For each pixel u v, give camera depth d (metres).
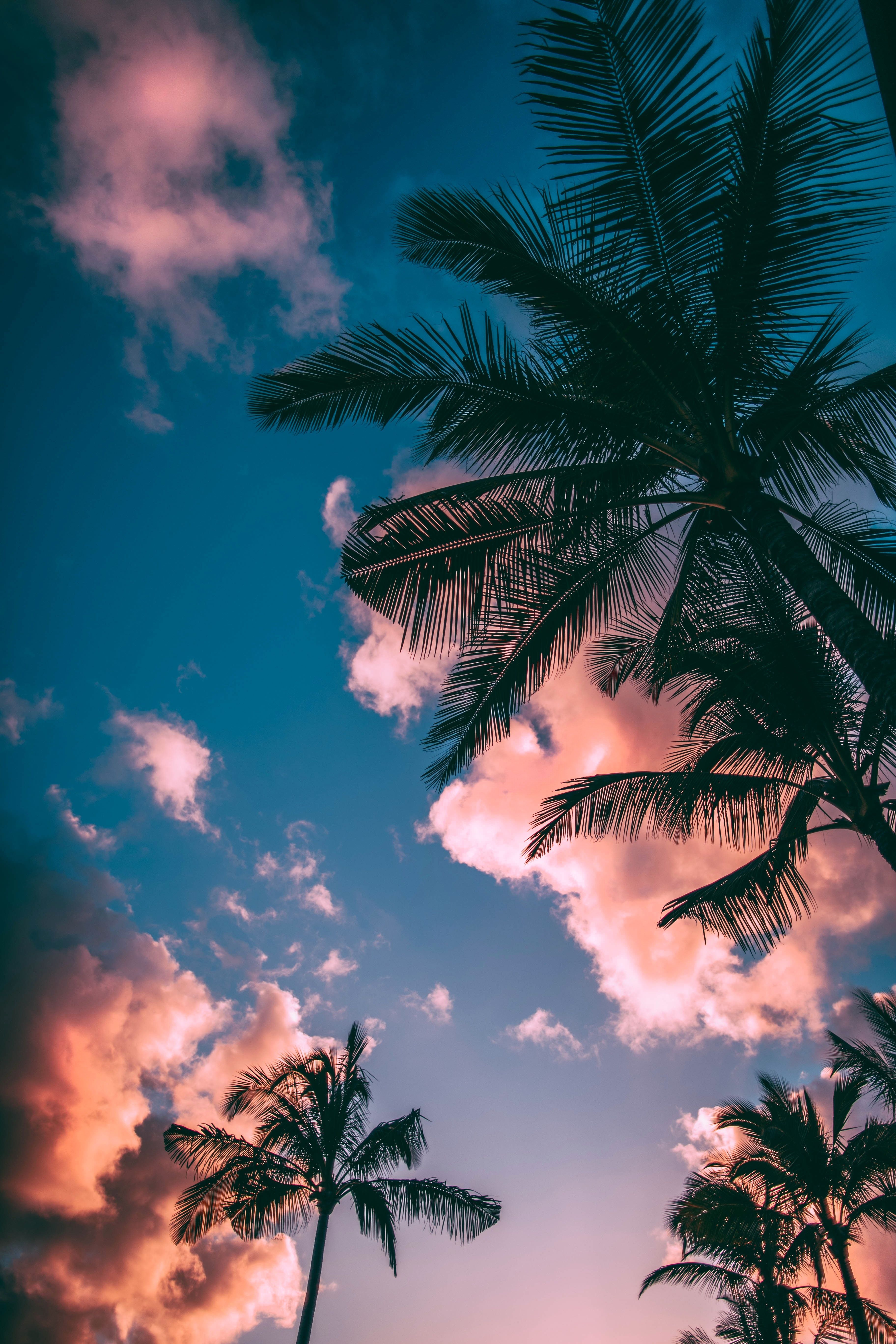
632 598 7.21
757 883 8.09
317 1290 13.59
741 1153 15.01
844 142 5.00
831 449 6.48
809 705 7.88
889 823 7.36
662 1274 15.65
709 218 5.37
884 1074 13.32
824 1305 13.91
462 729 7.21
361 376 6.51
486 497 6.81
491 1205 14.48
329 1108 15.55
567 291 5.94
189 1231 13.95
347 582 6.82
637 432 6.33
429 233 6.16
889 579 6.75
